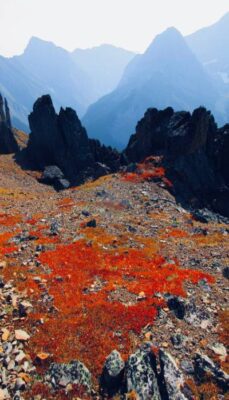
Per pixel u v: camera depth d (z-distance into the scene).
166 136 73.88
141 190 57.09
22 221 36.34
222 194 62.81
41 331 16.11
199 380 14.09
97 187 57.16
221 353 15.73
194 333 17.06
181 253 28.98
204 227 40.25
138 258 26.47
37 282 20.95
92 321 17.03
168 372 13.73
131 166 68.06
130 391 12.88
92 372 13.94
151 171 65.31
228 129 74.00
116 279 22.19
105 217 38.97
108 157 94.88
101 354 14.83
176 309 18.83
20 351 14.45
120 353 15.01
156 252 28.58
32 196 56.78
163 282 21.91
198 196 62.88
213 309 19.47
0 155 94.56
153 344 15.76
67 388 12.87
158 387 13.27
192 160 67.44
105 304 18.59
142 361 13.96
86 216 38.88
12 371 13.41
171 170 65.62
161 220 41.03
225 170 69.75
